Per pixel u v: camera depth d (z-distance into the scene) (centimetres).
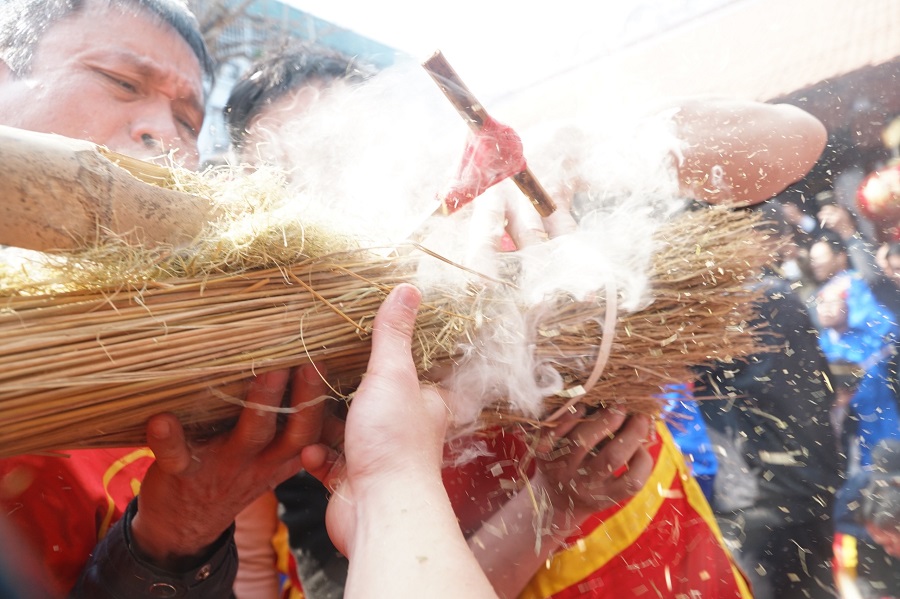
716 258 109
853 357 200
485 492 134
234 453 93
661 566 138
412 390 81
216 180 97
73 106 135
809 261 221
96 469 127
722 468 193
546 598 132
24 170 67
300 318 89
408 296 88
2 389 71
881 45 374
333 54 176
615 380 108
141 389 79
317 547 153
